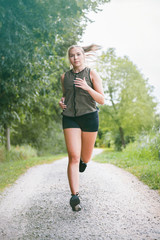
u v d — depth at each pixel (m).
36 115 16.92
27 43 5.84
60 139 29.36
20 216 3.53
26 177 7.12
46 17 5.91
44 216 3.46
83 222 3.14
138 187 4.76
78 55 3.30
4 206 4.06
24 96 9.28
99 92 3.28
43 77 8.56
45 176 7.00
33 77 7.91
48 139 25.98
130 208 3.55
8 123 11.30
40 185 5.62
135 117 28.27
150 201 3.82
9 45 5.57
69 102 3.32
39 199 4.34
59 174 7.15
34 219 3.38
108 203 3.82
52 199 4.27
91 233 2.81
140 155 9.60
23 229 3.07
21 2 5.41
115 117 29.95
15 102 9.84
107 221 3.12
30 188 5.38
